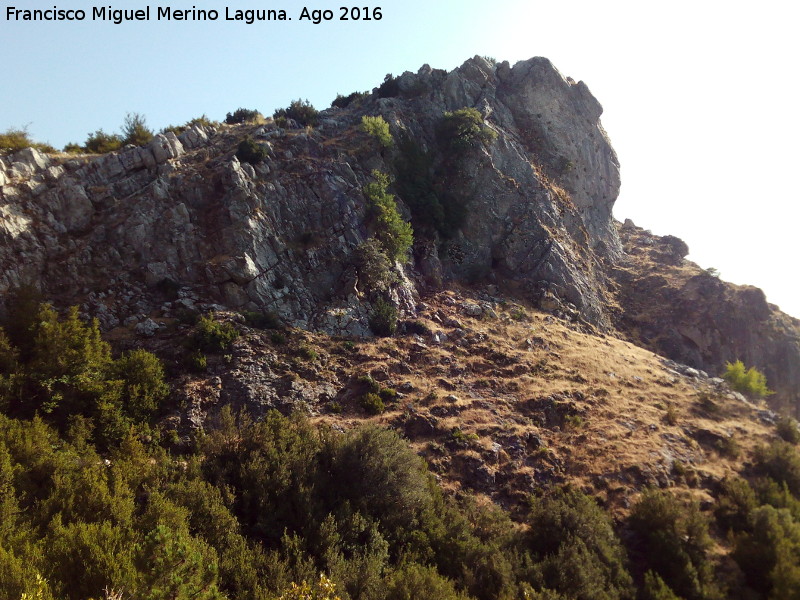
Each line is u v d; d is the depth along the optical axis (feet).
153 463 64.03
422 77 197.36
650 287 183.83
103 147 137.08
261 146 138.00
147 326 97.76
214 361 93.40
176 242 113.50
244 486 63.05
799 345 156.35
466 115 175.52
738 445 97.14
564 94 214.07
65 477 55.98
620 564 64.69
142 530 49.98
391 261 135.03
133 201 116.37
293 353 102.83
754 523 70.13
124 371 81.20
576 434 94.58
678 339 162.81
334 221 134.21
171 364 90.53
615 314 172.65
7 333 83.76
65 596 41.14
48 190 110.11
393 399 97.09
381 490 67.21
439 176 171.01
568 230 184.44
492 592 58.39
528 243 165.48
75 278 102.89
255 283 112.68
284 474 64.34
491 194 170.30
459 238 161.17
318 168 142.72
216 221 119.24
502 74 215.72
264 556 52.29
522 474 83.51
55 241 105.29
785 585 60.59
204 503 56.54
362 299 125.59
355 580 51.06
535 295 155.43
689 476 85.46
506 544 66.85
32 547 44.39
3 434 60.13
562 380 113.19
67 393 74.28
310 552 56.39
